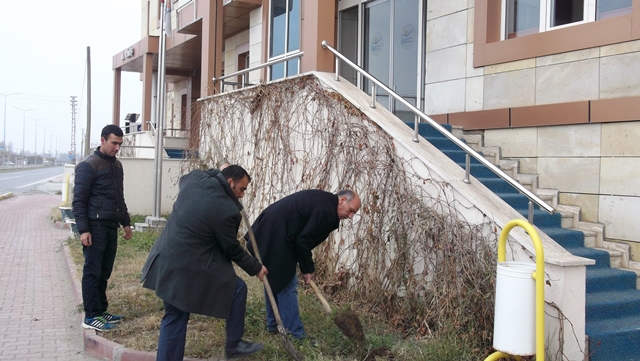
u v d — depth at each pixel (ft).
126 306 19.06
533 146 22.16
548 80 21.71
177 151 55.21
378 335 15.94
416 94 29.58
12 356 15.85
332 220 15.84
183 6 52.34
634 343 14.87
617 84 19.43
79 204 16.71
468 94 25.29
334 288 20.13
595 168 19.94
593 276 17.04
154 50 60.49
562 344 13.47
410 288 16.97
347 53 35.42
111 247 17.69
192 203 13.17
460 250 15.66
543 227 19.47
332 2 24.58
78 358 15.83
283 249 15.67
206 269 13.10
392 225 18.16
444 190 16.92
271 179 26.11
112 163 17.60
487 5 24.20
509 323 12.19
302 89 24.30
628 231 18.90
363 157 19.97
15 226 45.83
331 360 14.15
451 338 14.84
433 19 27.35
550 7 22.47
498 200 16.28
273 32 38.11
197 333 16.33
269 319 16.17
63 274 27.02
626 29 19.08
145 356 14.79
